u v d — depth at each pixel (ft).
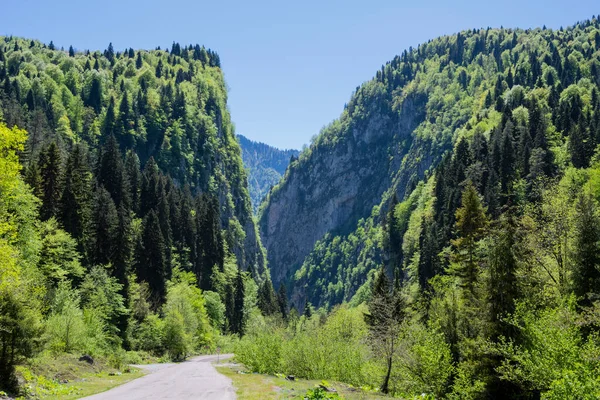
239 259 636.89
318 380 130.72
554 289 115.14
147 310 233.76
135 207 338.75
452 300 139.23
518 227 119.24
